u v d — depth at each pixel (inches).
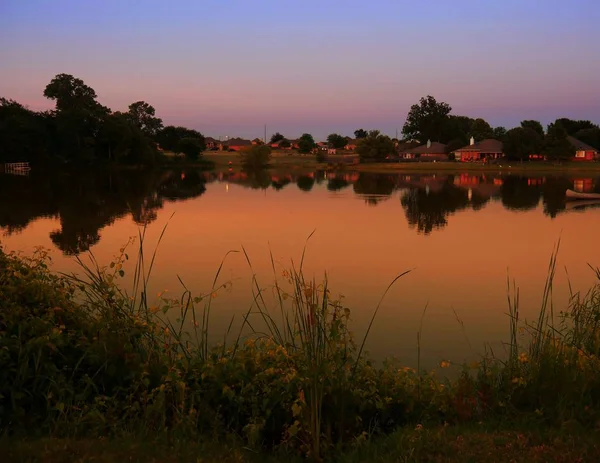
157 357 239.3
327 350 225.3
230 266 688.4
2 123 3395.7
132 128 3976.4
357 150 5088.6
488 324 461.1
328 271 673.6
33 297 245.8
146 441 192.7
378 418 229.1
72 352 233.0
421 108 6633.9
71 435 196.5
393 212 1408.7
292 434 195.3
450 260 756.0
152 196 1898.4
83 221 1199.6
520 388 241.1
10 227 1101.1
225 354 260.5
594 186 2500.0
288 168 4554.6
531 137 4409.5
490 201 1756.9
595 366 245.6
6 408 206.1
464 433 203.5
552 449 187.9
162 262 708.0
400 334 434.6
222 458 185.6
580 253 823.1
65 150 3676.2
